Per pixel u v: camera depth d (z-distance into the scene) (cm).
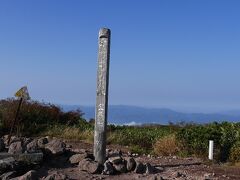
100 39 1230
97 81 1234
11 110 2180
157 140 2000
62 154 1257
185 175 1222
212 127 1869
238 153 1672
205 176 1216
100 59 1230
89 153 1280
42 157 1171
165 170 1295
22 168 1123
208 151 1734
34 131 2183
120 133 2258
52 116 2386
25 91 1466
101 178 1114
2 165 1088
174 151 1788
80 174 1137
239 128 1833
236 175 1298
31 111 2281
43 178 1073
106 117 1227
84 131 2222
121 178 1127
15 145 1181
